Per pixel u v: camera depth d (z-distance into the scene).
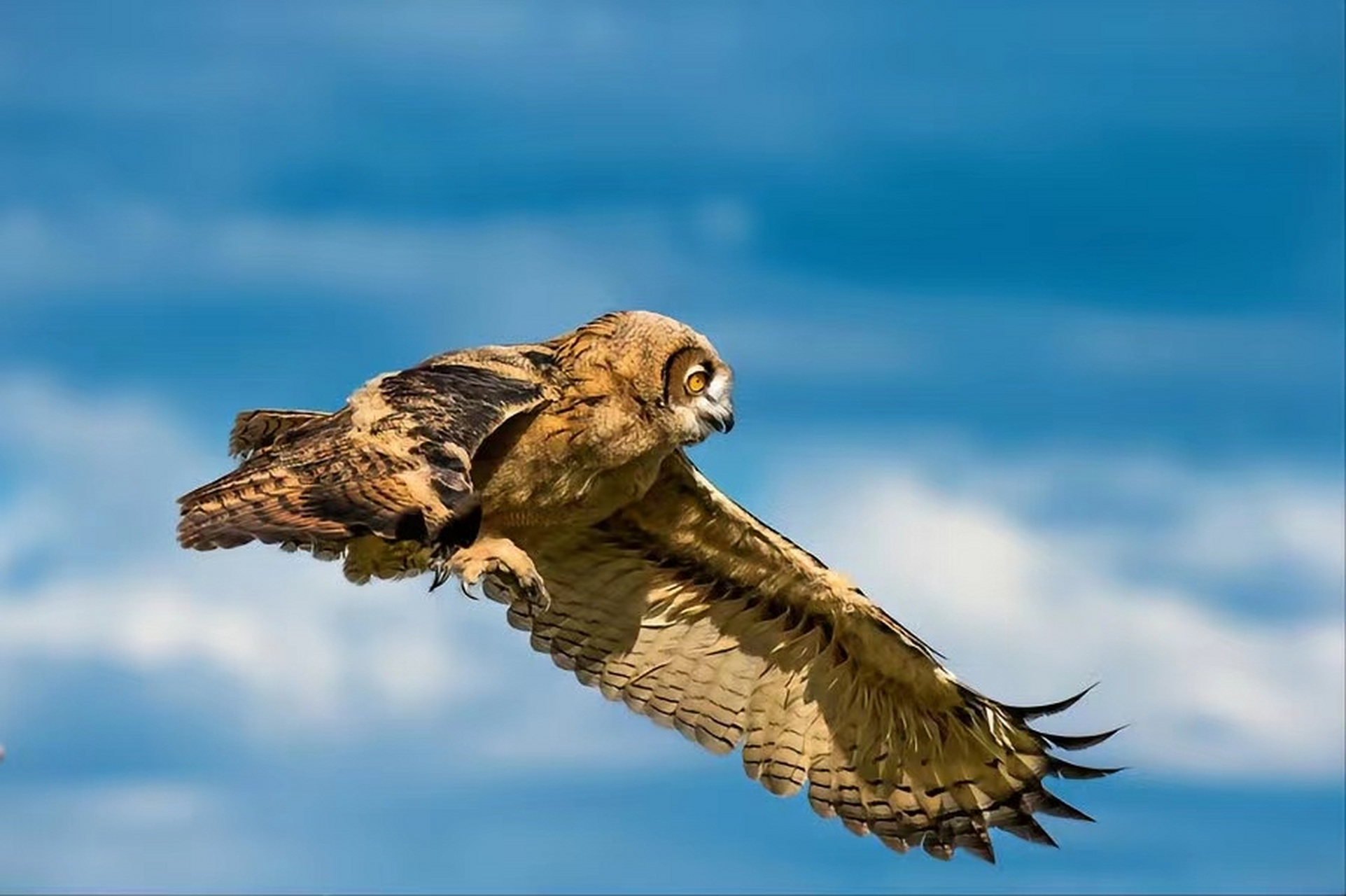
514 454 14.31
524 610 15.95
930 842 16.16
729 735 16.06
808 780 16.16
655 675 16.02
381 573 14.60
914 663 15.72
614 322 14.53
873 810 16.19
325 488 11.94
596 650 15.98
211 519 11.73
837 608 15.62
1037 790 15.98
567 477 14.50
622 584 15.79
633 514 15.44
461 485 12.08
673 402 14.43
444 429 12.53
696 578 15.80
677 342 14.43
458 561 13.77
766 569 15.63
